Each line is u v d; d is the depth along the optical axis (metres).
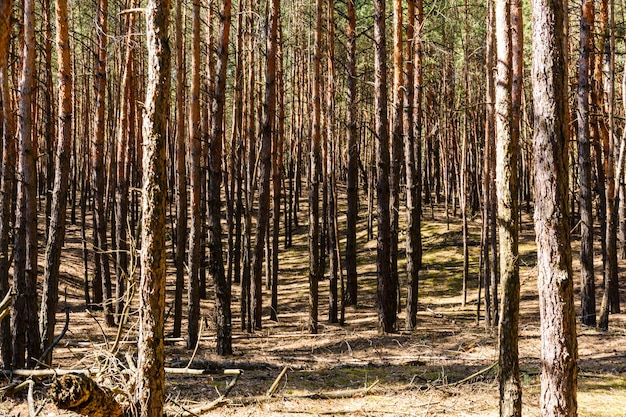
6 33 3.05
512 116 6.40
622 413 8.19
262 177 16.09
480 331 15.22
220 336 12.77
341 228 32.00
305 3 28.86
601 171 19.92
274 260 18.62
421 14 18.25
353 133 18.81
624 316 16.80
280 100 22.89
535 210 5.42
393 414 8.21
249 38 20.72
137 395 4.98
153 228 5.00
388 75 27.86
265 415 8.06
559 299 5.24
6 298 5.99
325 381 10.19
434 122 32.31
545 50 5.30
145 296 5.00
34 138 18.83
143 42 21.70
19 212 8.91
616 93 22.39
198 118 13.38
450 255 27.00
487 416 8.05
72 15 25.77
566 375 5.22
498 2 6.47
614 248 17.42
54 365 10.38
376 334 15.30
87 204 36.16
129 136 19.98
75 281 22.41
